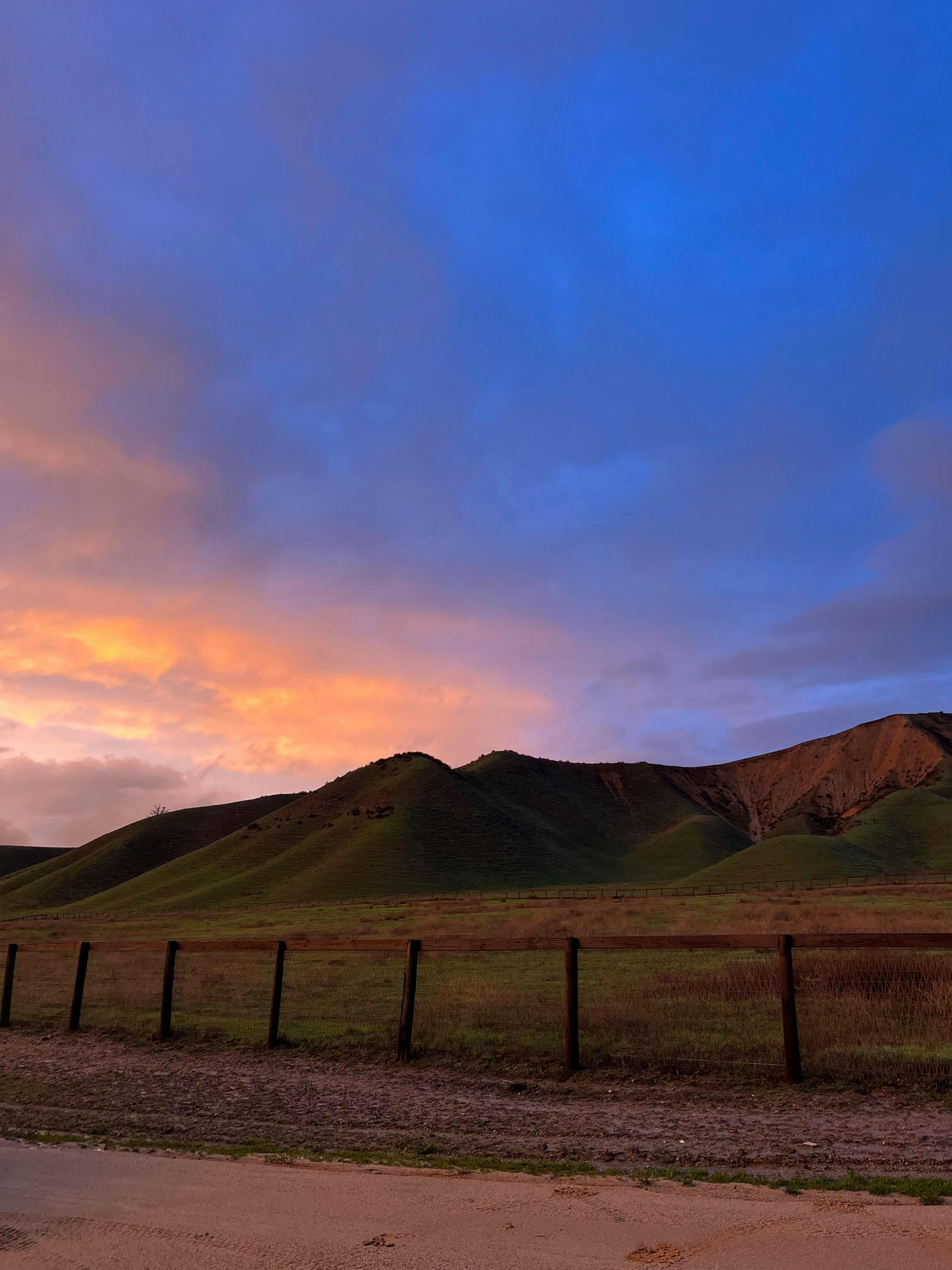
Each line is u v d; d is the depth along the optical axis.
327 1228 5.51
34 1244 5.27
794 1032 10.30
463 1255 4.98
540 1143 8.12
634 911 54.50
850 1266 4.70
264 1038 14.16
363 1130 8.81
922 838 138.62
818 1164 7.18
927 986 13.85
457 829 146.50
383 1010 16.38
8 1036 16.31
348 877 120.44
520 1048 12.37
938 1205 5.84
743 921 38.94
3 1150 7.88
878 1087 9.70
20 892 164.25
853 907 45.41
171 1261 4.96
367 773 178.38
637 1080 10.70
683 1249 5.03
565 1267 4.76
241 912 93.69
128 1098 10.66
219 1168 7.14
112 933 58.41
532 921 46.16
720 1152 7.68
